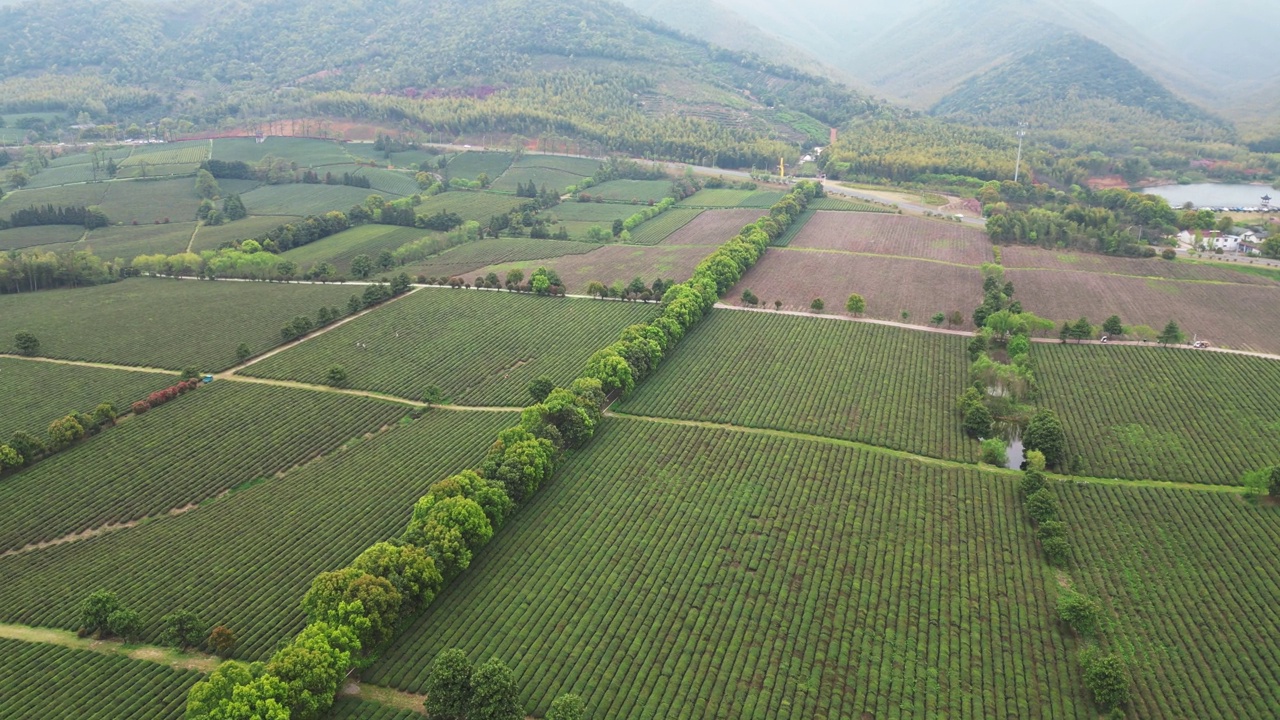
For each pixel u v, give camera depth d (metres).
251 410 126.56
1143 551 93.69
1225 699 74.12
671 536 96.75
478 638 80.94
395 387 135.75
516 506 100.81
